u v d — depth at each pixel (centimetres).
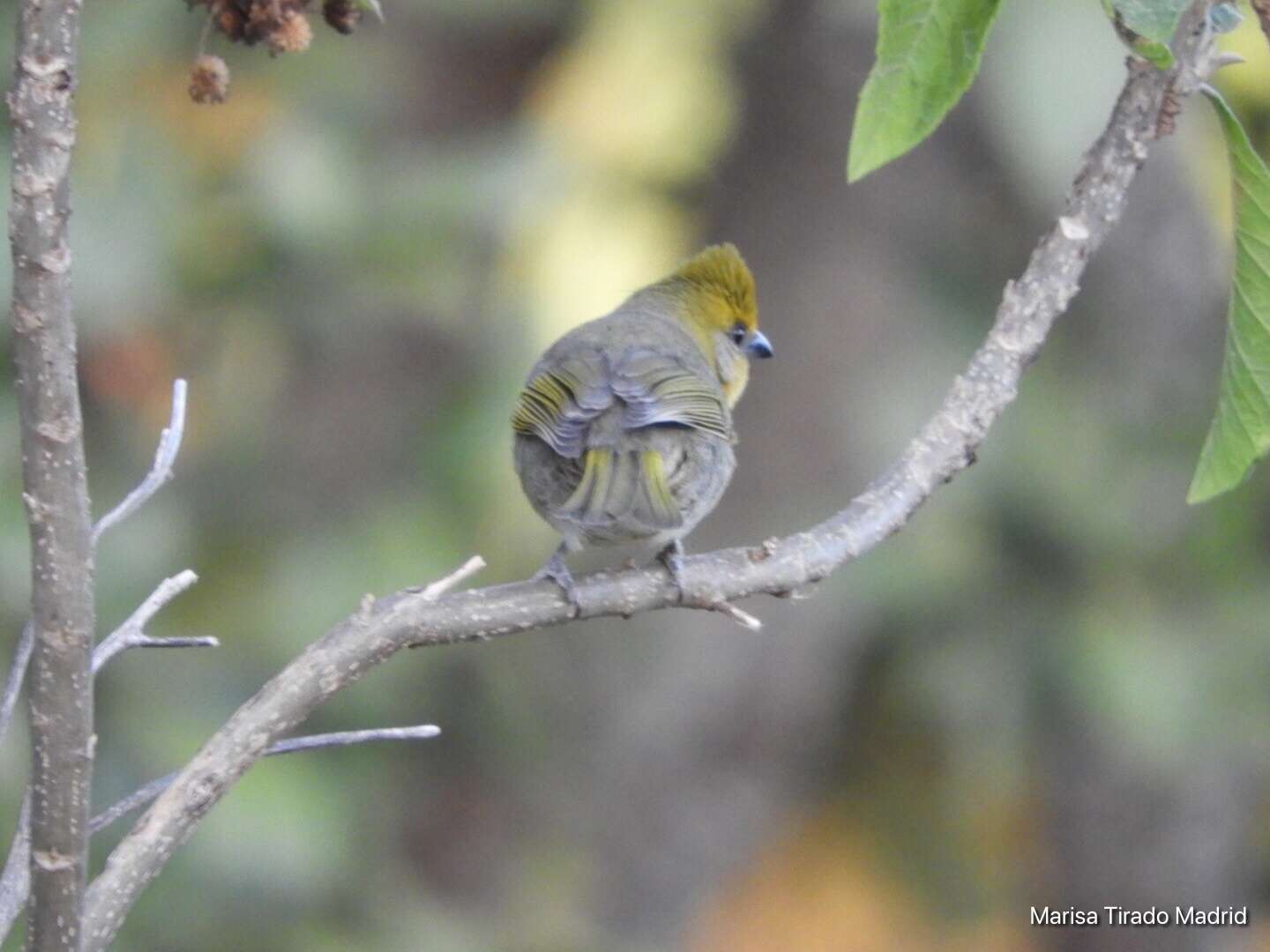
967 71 499
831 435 1304
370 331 1040
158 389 966
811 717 1370
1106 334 1251
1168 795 1316
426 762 1276
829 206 1293
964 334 1263
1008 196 1260
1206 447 549
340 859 989
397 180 1021
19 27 414
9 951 658
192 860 946
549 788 1327
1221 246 1216
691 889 1365
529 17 1245
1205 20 588
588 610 552
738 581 570
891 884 1456
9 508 888
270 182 949
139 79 930
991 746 1294
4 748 888
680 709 1332
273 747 495
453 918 1176
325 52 1020
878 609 1246
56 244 418
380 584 1046
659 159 1177
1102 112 975
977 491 1201
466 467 1073
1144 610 1235
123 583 962
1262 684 1235
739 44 1266
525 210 1059
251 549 1062
